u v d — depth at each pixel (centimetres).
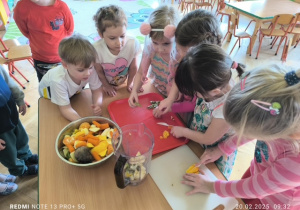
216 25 82
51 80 95
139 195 66
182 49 84
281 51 325
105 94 110
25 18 163
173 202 64
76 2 477
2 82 108
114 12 103
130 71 128
